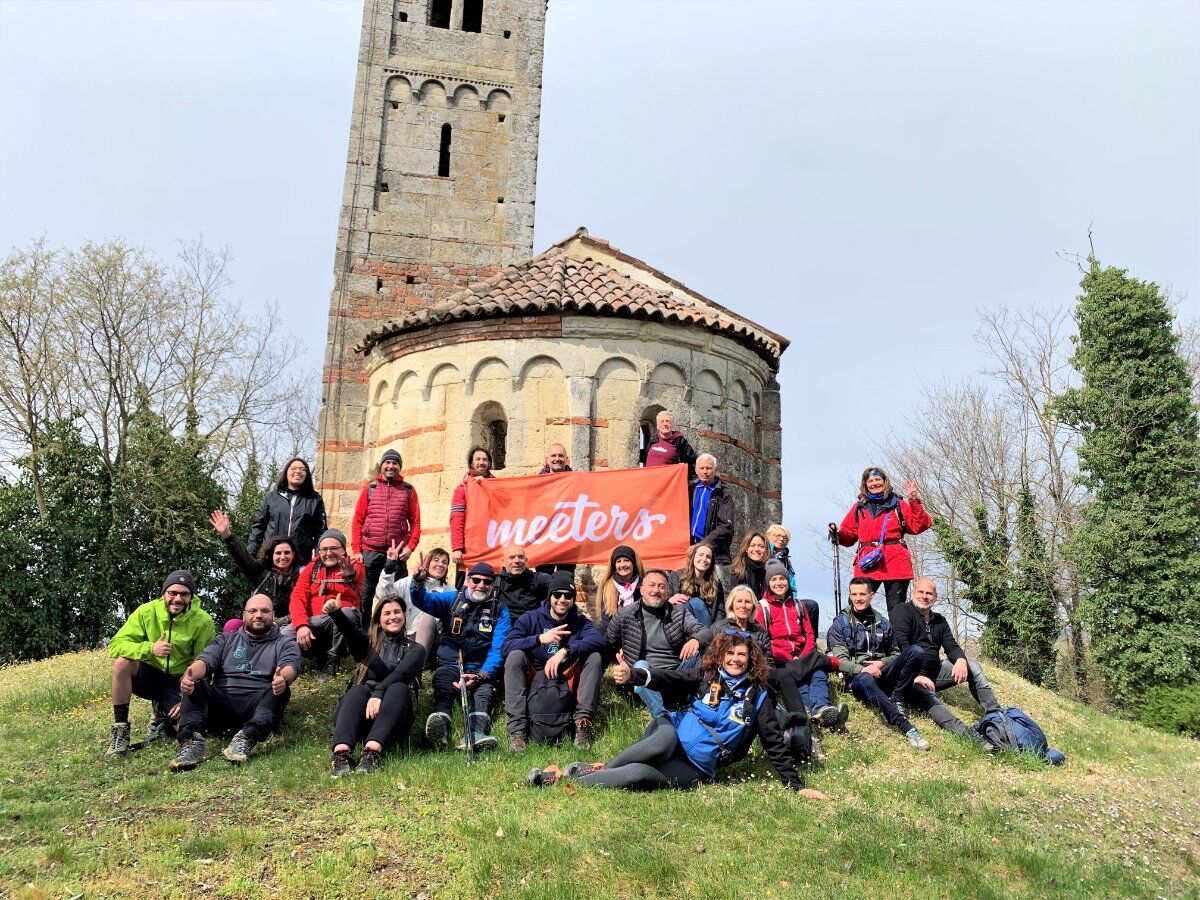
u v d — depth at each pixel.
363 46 18.95
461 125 19.22
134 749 8.88
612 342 14.23
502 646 9.71
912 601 10.66
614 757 8.20
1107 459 24.12
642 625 9.52
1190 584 22.39
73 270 25.59
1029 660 25.14
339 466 16.75
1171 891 6.43
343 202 18.14
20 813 7.04
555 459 12.03
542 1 20.23
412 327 14.99
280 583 11.02
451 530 12.05
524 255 18.84
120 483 24.11
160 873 6.05
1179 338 24.86
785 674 9.14
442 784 7.79
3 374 24.17
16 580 21.72
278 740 9.15
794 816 7.21
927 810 7.55
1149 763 11.02
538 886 5.97
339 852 6.43
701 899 5.89
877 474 11.45
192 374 28.16
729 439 15.02
